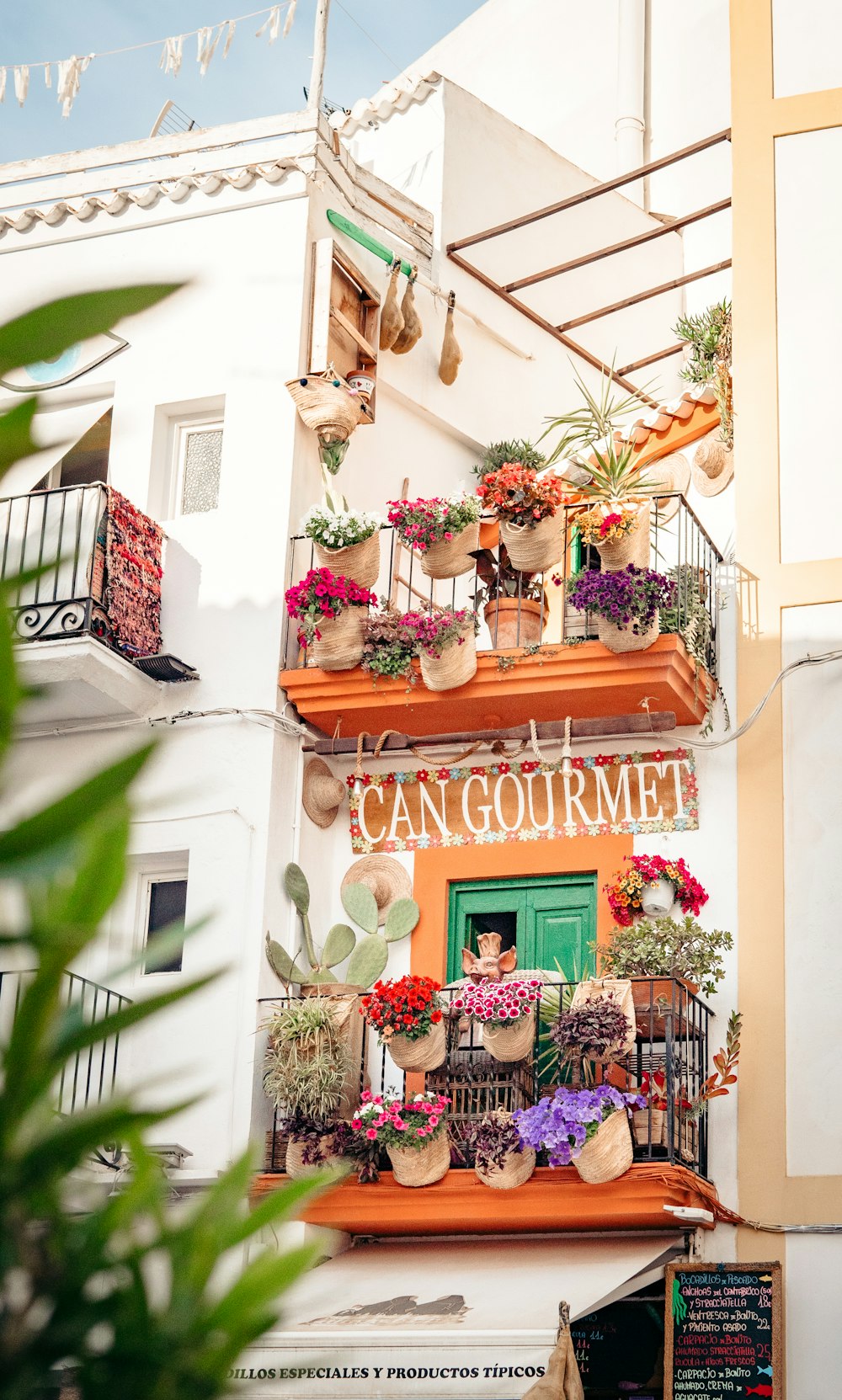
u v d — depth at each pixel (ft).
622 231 55.88
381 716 39.60
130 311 5.29
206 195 44.01
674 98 59.98
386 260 45.80
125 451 42.60
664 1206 32.99
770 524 39.70
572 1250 35.35
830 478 39.68
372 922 39.40
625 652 37.37
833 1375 33.30
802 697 38.24
